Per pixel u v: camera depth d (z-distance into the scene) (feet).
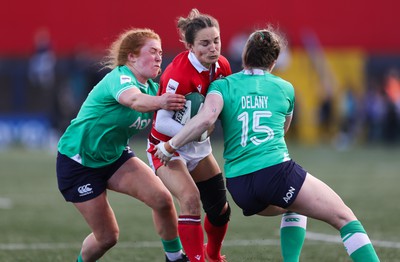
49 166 199.93
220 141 269.64
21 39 297.74
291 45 308.19
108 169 74.18
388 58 291.79
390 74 286.66
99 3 302.86
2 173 184.65
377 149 261.03
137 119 73.31
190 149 75.36
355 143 281.54
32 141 271.69
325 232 105.19
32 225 113.60
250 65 69.67
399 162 213.66
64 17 300.81
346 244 65.51
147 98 68.44
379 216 119.24
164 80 71.92
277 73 277.64
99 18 303.07
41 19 299.38
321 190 65.98
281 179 65.62
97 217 73.20
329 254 89.51
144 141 268.82
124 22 304.09
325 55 284.41
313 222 114.32
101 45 302.04
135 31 73.51
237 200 67.51
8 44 297.33
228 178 67.97
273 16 310.24
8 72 277.03
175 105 68.03
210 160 77.30
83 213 73.51
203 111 66.95
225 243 96.37
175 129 70.38
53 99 264.72
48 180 171.63
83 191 72.90
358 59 287.07
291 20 311.47
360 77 287.07
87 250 74.69
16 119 274.57
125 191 74.02
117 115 72.08
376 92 287.07
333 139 281.74
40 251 92.68
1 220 118.42
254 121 67.36
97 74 262.06
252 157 66.64
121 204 136.46
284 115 69.10
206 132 73.20
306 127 281.74
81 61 265.54
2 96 276.82
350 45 314.96
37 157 225.35
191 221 70.54
